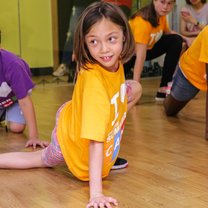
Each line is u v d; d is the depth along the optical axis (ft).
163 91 8.98
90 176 3.46
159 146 5.20
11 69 5.44
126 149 5.06
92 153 3.46
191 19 11.62
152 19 8.69
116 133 3.84
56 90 11.16
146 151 4.97
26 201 3.48
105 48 3.44
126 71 9.22
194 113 7.52
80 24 3.49
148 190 3.69
